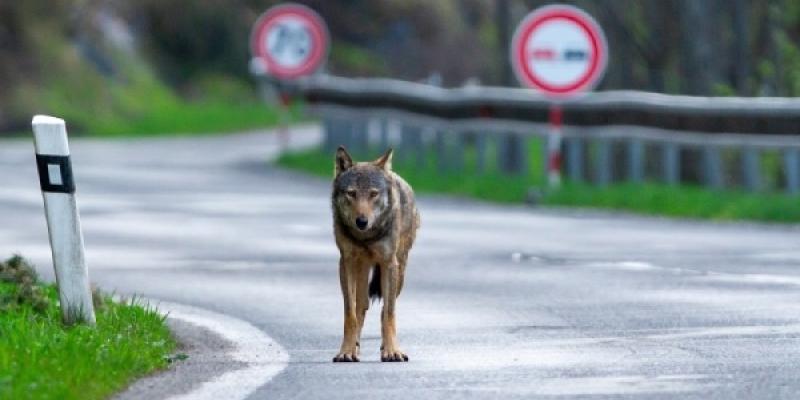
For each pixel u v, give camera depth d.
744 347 31.02
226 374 29.20
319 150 97.06
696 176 82.69
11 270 37.72
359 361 30.75
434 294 40.22
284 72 97.25
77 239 32.81
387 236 31.20
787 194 63.47
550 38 66.38
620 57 91.81
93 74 147.75
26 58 141.38
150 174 84.50
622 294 39.47
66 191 32.66
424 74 173.00
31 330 30.50
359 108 92.44
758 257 46.78
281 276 44.69
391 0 176.00
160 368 29.89
